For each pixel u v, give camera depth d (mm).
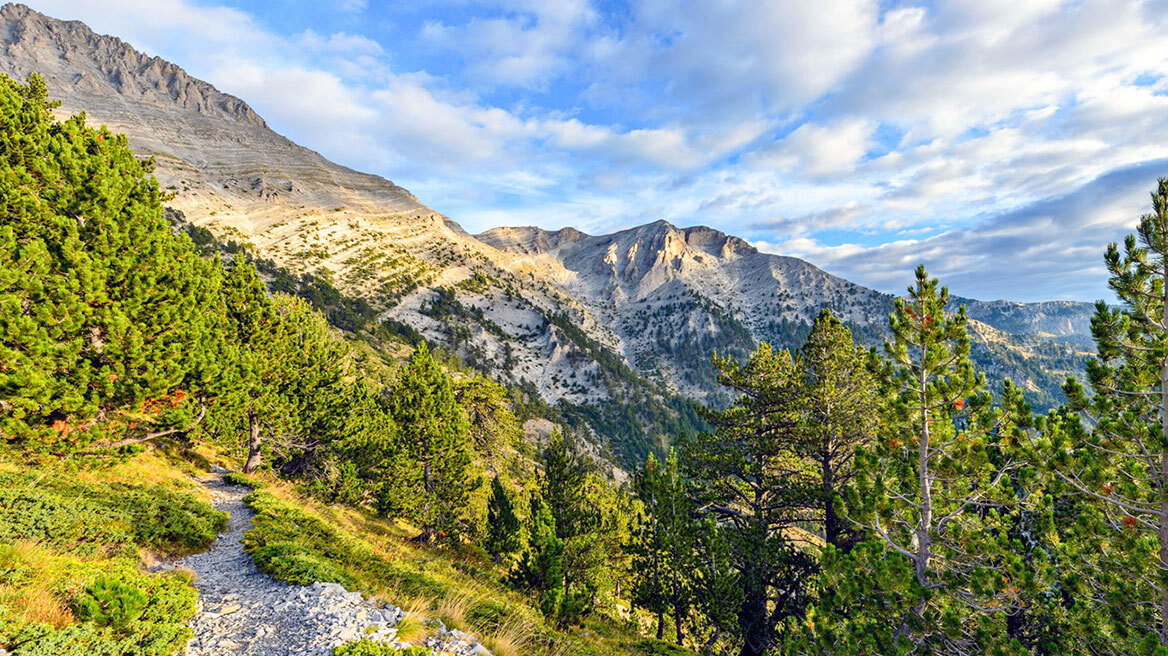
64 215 13492
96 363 13648
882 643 10414
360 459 26453
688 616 23047
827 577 11750
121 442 14562
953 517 11680
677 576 22297
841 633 11375
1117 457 10086
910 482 11711
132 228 14164
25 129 13641
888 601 10578
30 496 10359
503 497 23938
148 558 10555
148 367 13656
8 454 12242
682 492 23031
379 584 11016
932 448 11789
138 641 6445
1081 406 10406
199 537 12555
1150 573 9109
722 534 20812
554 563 17562
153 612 7160
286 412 24516
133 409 13766
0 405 12203
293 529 14617
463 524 28219
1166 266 9367
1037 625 12492
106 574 7805
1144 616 9266
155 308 14484
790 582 19406
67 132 15000
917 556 11688
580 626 15953
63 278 12445
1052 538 10812
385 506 24594
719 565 19672
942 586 10805
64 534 9445
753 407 21984
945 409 11539
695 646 24625
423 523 24422
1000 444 11500
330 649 6914
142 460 18969
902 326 11844
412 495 24922
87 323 13008
